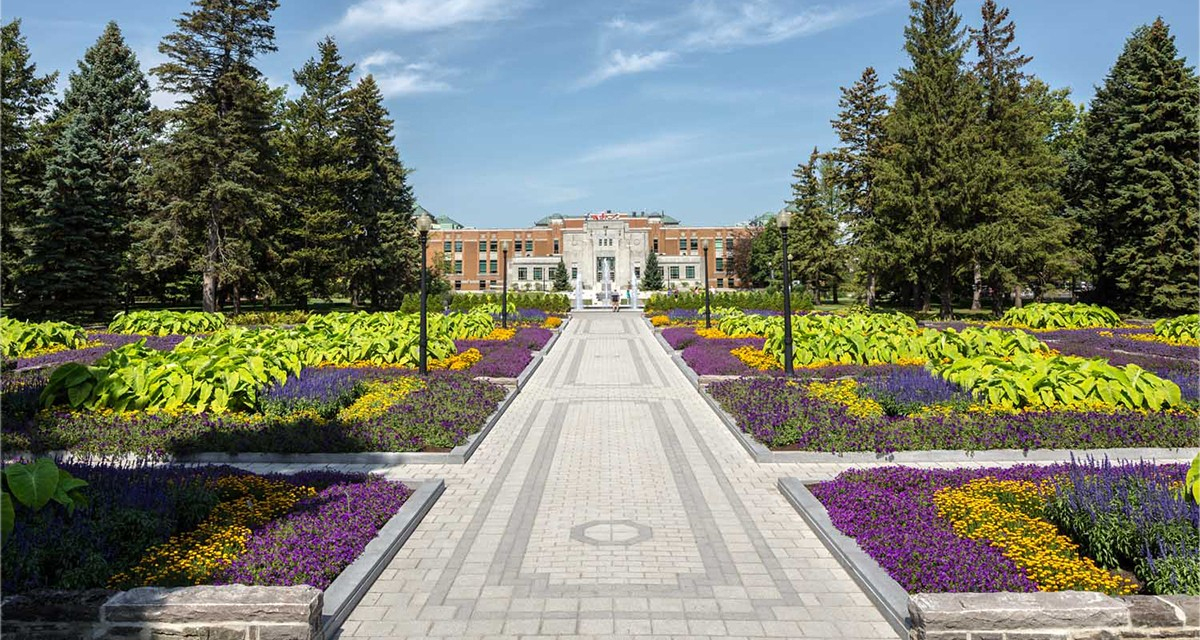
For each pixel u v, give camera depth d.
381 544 6.16
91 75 42.69
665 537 6.82
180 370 11.22
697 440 11.12
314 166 45.31
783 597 5.46
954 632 4.35
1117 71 40.41
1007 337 16.83
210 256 36.97
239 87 36.31
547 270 92.62
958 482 7.53
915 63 37.69
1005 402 10.89
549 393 16.02
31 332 19.52
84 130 36.00
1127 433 9.48
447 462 9.58
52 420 10.04
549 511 7.64
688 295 49.69
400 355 17.31
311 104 44.59
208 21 36.28
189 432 9.66
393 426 10.38
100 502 6.14
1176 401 10.72
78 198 33.91
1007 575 5.09
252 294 47.38
